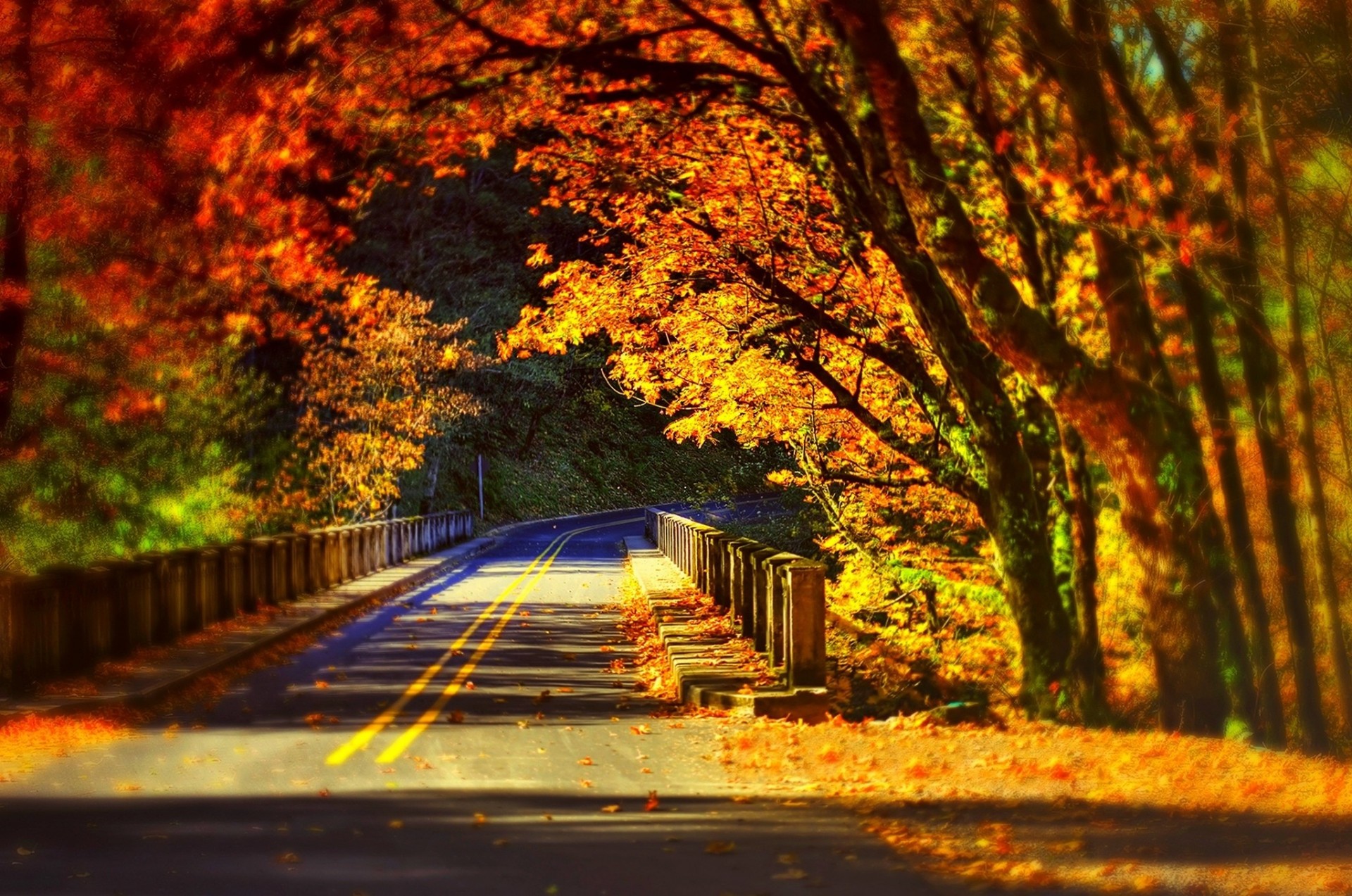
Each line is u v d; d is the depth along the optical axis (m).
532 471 142.62
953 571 41.38
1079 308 30.73
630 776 19.14
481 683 30.05
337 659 34.53
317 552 53.47
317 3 35.84
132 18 37.00
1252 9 26.73
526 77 34.41
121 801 16.98
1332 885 12.61
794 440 41.91
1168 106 29.39
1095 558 28.23
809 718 25.61
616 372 42.53
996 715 26.34
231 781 18.44
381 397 72.00
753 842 14.83
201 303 44.03
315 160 40.88
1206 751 21.67
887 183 26.56
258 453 67.25
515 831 15.33
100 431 41.22
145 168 38.81
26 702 24.03
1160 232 25.64
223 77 38.00
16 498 39.44
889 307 35.69
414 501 97.19
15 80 34.62
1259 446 29.73
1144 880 12.86
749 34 33.94
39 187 37.06
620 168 38.44
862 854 14.19
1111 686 30.62
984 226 32.22
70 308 39.62
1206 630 23.97
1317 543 31.20
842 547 44.34
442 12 34.12
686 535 61.66
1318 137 30.00
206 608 38.53
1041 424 28.06
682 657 31.91
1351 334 33.16
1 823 15.61
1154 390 24.30
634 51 31.83
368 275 77.44
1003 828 15.45
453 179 85.69
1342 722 30.09
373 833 15.20
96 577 29.50
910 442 33.50
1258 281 27.92
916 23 30.89
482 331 91.62
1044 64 26.75
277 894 12.45
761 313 38.28
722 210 37.84
